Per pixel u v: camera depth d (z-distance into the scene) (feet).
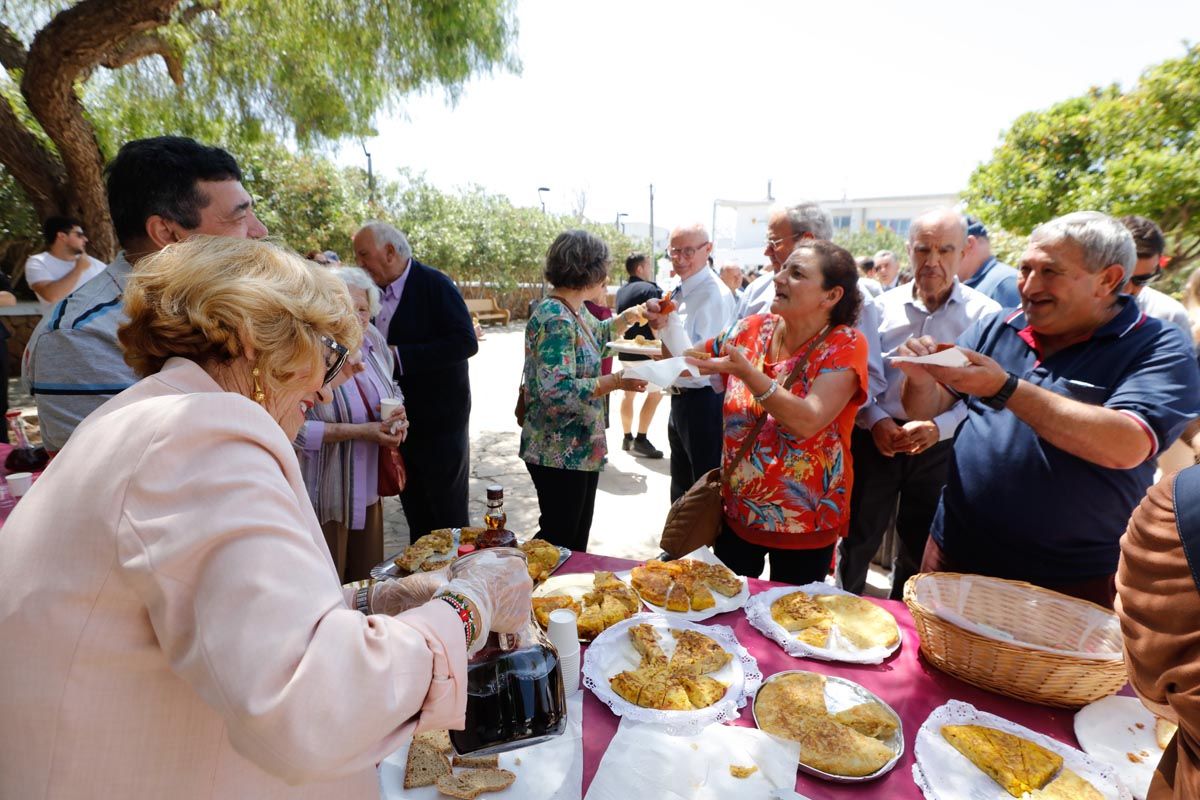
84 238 17.11
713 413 10.82
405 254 9.64
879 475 8.99
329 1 18.62
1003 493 5.68
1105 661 3.59
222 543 1.82
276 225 40.91
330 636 1.87
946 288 8.73
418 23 19.72
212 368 2.38
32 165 20.11
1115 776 3.28
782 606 4.89
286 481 2.19
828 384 6.00
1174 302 9.31
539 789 3.17
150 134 23.40
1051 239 5.21
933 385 7.00
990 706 3.91
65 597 1.89
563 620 3.86
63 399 4.59
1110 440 4.69
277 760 1.75
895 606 5.08
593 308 15.79
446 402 9.84
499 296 57.36
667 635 4.52
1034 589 4.53
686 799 3.05
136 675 1.95
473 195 59.21
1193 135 23.77
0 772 2.00
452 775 3.22
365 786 2.65
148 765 2.00
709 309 11.80
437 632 2.26
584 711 3.83
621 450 18.80
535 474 8.64
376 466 7.63
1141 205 23.63
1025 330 5.95
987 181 28.81
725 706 3.81
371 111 22.15
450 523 10.36
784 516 6.43
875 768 3.33
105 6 16.14
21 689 1.93
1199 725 2.19
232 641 1.73
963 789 3.22
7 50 19.65
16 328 23.79
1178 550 2.29
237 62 20.57
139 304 2.34
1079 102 26.61
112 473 1.91
